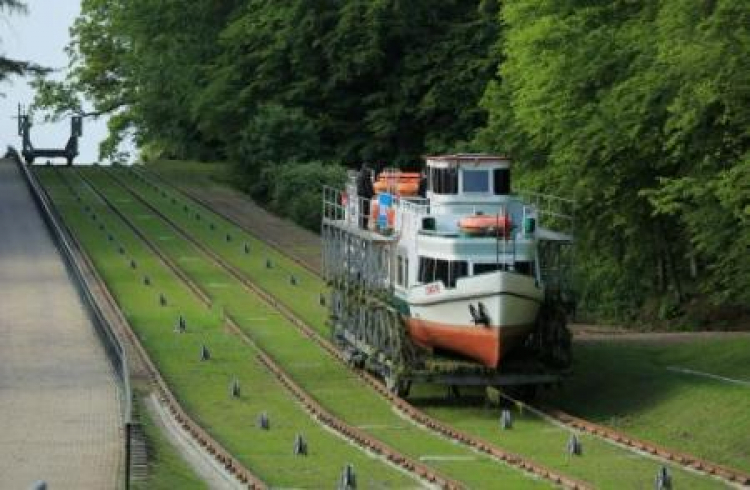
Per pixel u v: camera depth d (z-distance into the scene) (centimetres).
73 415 4534
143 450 3981
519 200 5275
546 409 5025
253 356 6022
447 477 3866
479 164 5222
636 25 6556
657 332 6762
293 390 5334
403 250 5269
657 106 6122
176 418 4712
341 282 6150
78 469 3741
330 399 5206
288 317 6950
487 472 3997
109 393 4966
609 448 4359
